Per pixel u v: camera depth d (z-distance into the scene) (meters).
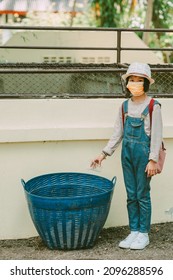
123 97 4.71
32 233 4.64
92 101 4.59
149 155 4.12
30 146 4.51
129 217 4.41
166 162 4.78
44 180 4.45
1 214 4.56
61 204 4.04
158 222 4.88
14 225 4.60
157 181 4.80
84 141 4.59
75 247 4.30
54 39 8.09
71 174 4.52
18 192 4.55
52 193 4.50
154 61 8.16
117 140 4.29
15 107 4.47
